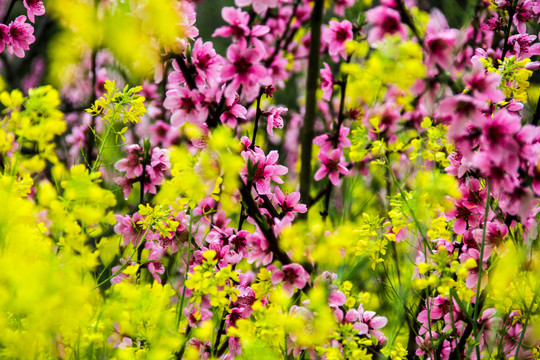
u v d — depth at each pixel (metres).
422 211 2.31
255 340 2.23
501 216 2.30
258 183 2.29
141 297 2.23
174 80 2.29
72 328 2.20
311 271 2.27
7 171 2.30
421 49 2.22
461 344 2.30
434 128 2.32
